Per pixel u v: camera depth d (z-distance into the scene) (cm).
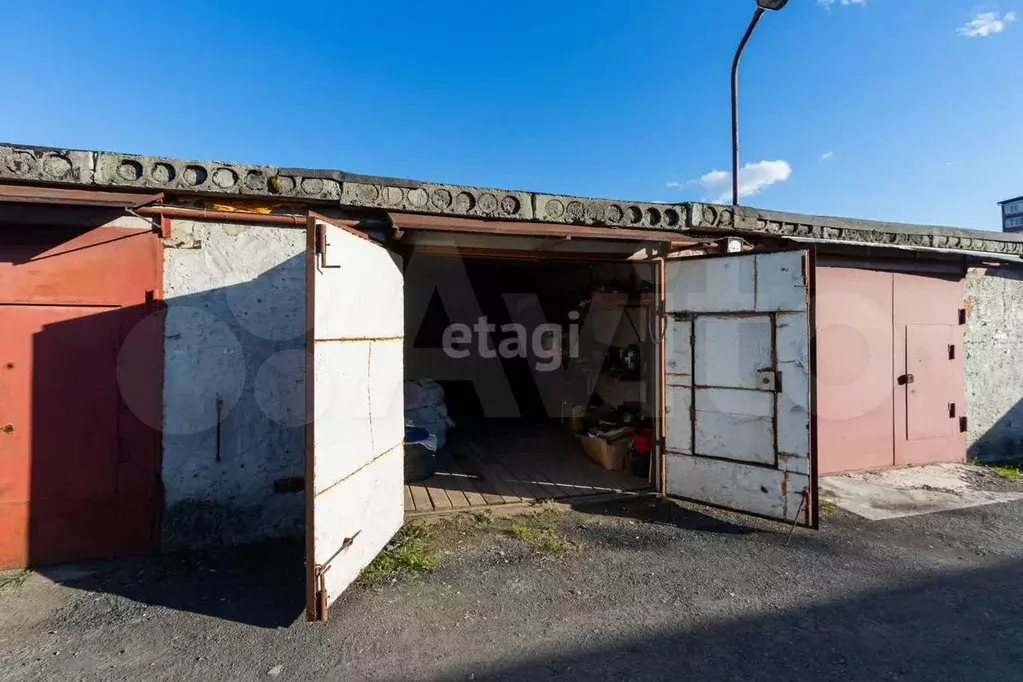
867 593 335
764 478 441
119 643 281
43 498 371
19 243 364
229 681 251
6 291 362
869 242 614
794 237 575
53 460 373
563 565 371
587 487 534
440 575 355
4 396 364
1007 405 690
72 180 370
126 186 381
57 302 372
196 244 401
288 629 293
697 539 417
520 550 394
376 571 357
